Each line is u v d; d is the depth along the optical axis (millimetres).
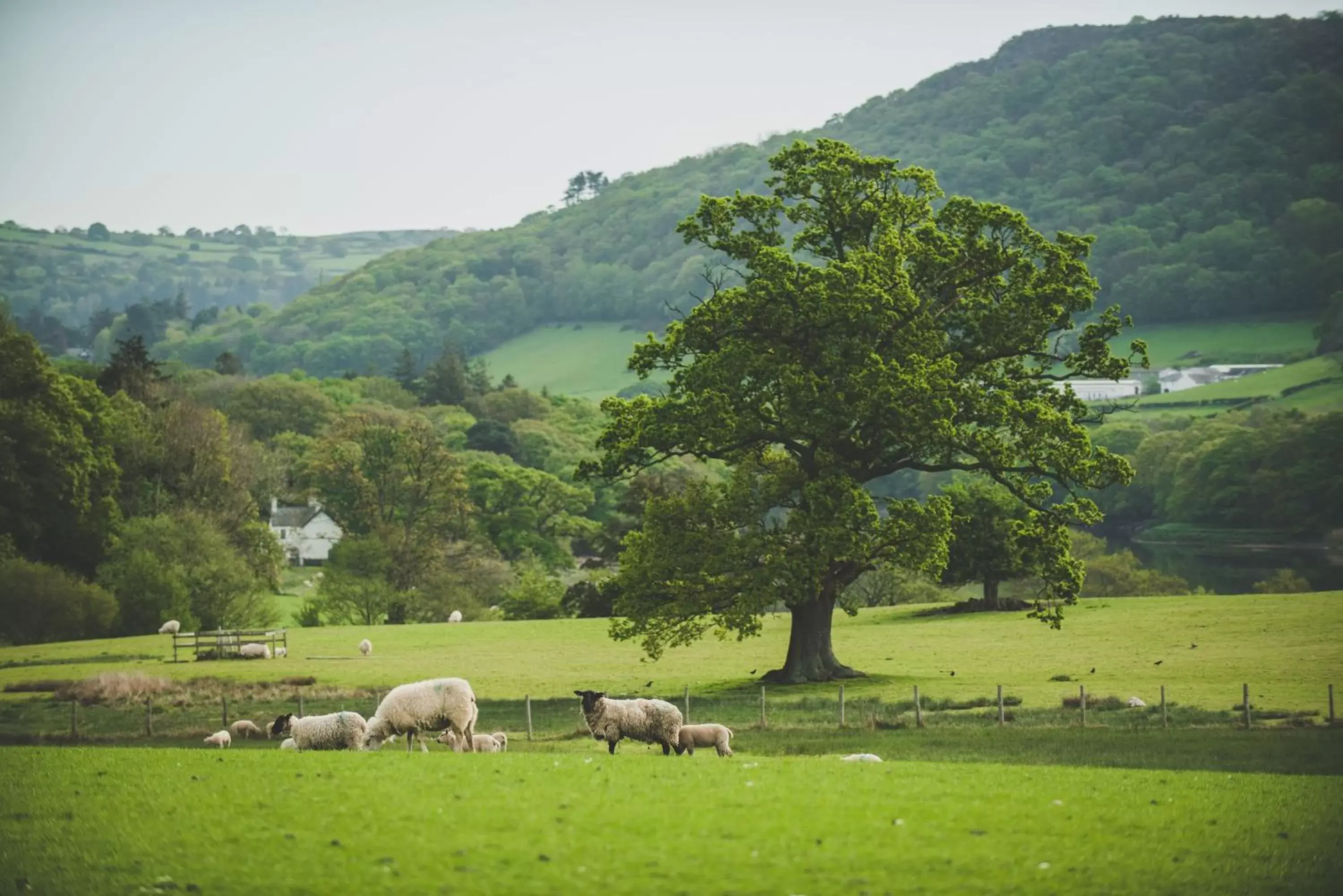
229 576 99188
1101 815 23828
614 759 30500
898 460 62938
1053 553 60031
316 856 20547
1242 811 25016
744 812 23141
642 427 59844
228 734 44656
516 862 20047
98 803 24594
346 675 68062
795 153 62188
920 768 29953
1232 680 57500
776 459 63906
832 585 63094
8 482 98625
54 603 90250
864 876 19547
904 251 60969
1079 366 60781
